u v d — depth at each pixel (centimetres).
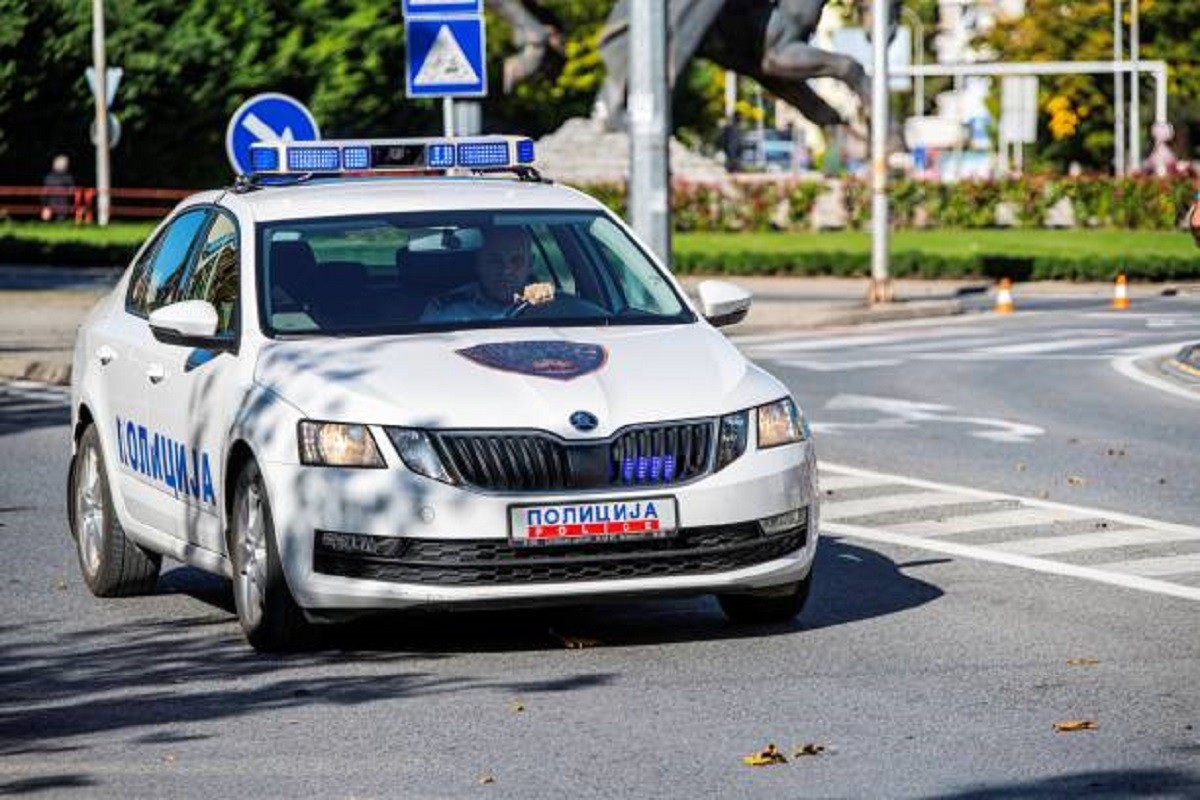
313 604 2034
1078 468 3488
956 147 19750
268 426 2062
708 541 2038
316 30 14475
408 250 2270
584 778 1620
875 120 7281
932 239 11225
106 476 2461
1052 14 19275
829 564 2616
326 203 2317
